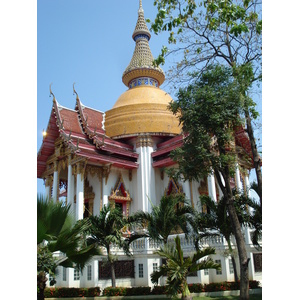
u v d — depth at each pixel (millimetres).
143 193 25109
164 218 15398
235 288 16141
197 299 14875
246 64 12625
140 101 30250
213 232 17797
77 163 22672
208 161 13008
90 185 25453
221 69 13094
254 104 12469
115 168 25750
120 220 16281
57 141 24781
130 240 16875
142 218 16422
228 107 12383
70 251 9828
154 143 27391
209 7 11812
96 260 18453
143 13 36375
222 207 16797
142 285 19250
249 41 13430
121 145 26891
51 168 25844
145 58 33875
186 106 13234
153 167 26078
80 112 25875
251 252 20000
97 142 23922
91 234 16125
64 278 18844
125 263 19781
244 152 15734
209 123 12531
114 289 16656
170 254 11852
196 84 13594
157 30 12180
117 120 28500
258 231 17734
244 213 17531
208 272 17906
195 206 22906
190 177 13469
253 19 12672
